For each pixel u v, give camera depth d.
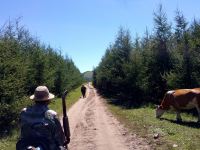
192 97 23.33
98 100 54.94
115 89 56.28
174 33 36.66
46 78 32.31
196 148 13.95
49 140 6.38
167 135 17.48
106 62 62.06
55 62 50.66
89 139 17.81
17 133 18.69
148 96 38.38
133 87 42.56
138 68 41.97
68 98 58.47
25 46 33.03
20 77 20.72
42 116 6.44
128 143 16.36
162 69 36.19
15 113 19.62
